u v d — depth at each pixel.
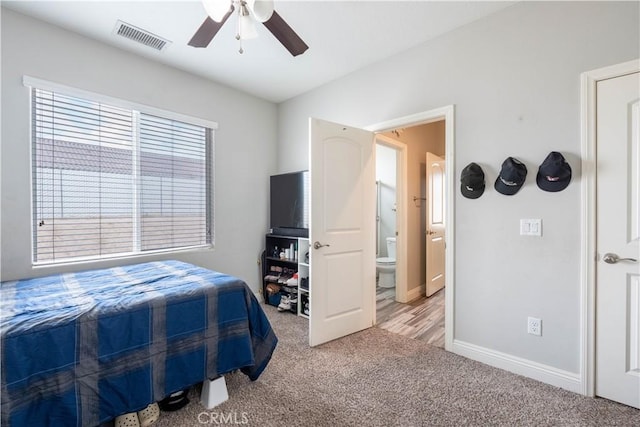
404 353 2.35
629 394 1.67
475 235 2.21
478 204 2.20
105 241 2.57
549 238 1.90
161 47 2.58
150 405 1.55
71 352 1.26
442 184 4.41
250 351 1.81
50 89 2.24
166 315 1.54
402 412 1.64
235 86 3.40
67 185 2.38
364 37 2.43
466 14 2.14
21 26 2.13
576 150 1.80
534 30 1.94
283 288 3.47
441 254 4.36
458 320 2.32
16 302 1.48
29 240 2.18
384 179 5.08
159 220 2.90
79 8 2.08
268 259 3.58
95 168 2.51
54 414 1.21
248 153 3.62
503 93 2.07
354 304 2.78
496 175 2.11
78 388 1.26
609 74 1.69
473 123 2.22
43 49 2.22
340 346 2.48
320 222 2.53
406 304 3.66
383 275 4.45
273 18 1.58
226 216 3.40
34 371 1.18
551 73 1.88
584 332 1.77
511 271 2.05
